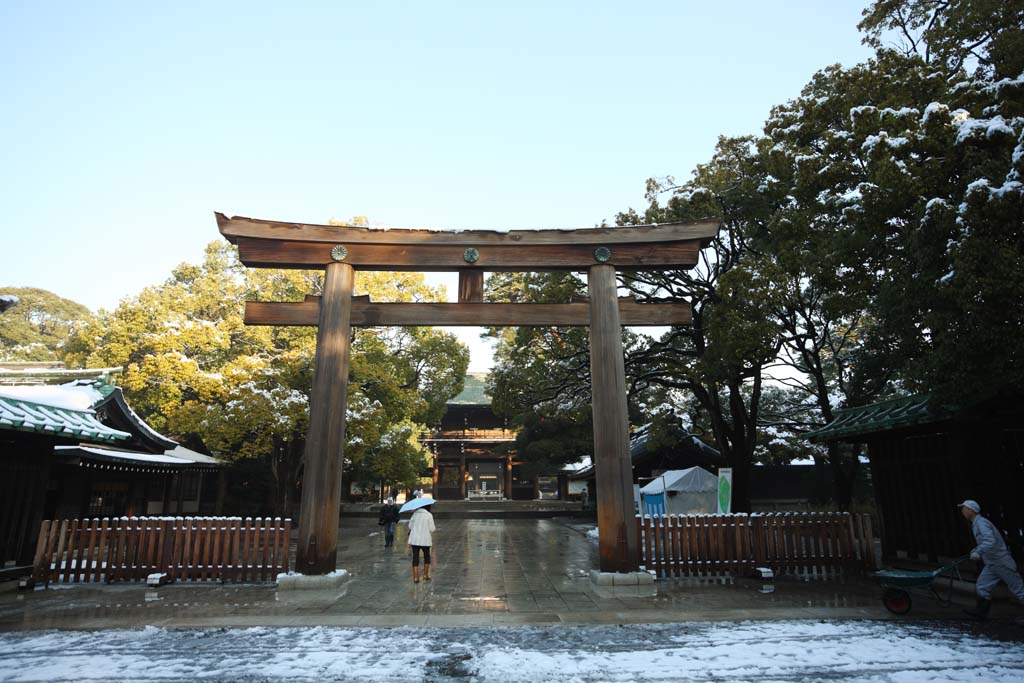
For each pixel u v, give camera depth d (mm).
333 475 9008
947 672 5016
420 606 7957
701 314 18516
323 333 9555
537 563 12891
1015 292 6309
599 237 10148
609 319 9812
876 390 19562
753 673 5055
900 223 9227
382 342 32219
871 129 10117
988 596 6844
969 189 6801
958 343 6879
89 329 31203
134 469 19672
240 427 22031
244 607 7887
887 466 10703
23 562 9711
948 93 9133
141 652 5785
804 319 18547
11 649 5910
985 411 8242
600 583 8594
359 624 6891
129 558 9844
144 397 26688
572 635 6379
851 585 9297
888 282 8445
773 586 9117
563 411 24438
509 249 10133
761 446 23734
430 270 10250
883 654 5547
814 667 5188
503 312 10008
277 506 24984
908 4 12148
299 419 22578
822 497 27547
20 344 58250
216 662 5449
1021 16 8828
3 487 9422
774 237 15141
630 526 8938
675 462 23703
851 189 11594
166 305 33188
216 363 31672
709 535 10328
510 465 51625
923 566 9688
